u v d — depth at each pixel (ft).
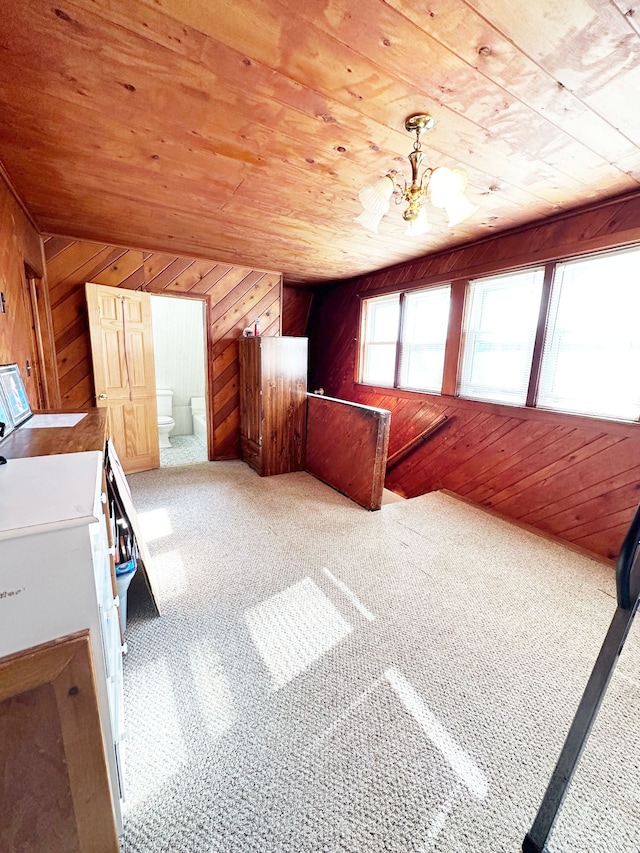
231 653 5.25
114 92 4.59
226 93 4.59
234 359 14.47
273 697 4.57
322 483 12.57
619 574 2.55
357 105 4.78
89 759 2.47
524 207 8.13
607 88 4.34
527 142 5.57
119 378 11.93
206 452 16.34
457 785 3.64
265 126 5.28
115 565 5.08
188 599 6.43
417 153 5.49
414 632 5.77
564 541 8.81
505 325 10.16
